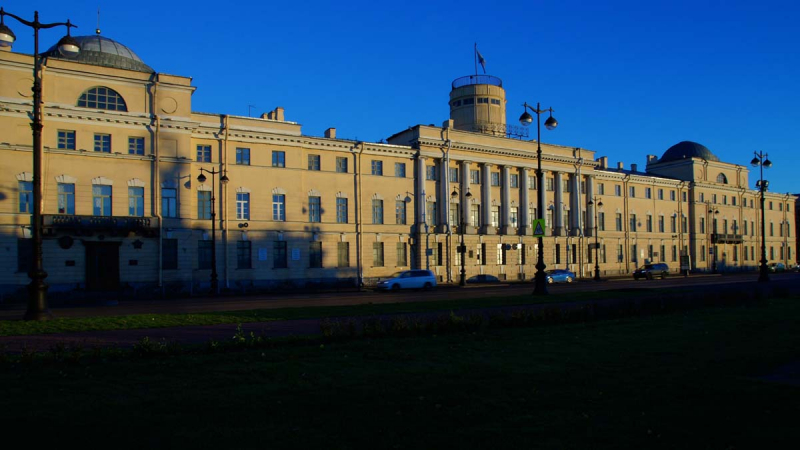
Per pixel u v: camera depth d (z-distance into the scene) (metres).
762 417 8.18
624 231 77.25
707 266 88.06
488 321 18.56
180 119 44.59
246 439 7.21
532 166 66.06
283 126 50.62
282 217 50.38
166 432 7.46
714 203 90.31
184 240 44.53
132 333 16.92
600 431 7.59
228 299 37.59
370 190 55.38
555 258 68.56
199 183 46.38
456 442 7.15
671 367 11.56
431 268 58.25
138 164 43.09
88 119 41.47
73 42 21.56
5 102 38.94
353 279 53.50
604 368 11.47
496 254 63.16
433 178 59.53
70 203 40.97
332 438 7.27
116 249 42.16
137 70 44.28
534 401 8.99
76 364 11.67
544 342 14.79
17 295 38.75
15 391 9.45
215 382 10.16
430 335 16.02
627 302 22.16
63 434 7.35
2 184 38.88
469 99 71.06
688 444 7.13
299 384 10.04
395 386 9.94
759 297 27.77
